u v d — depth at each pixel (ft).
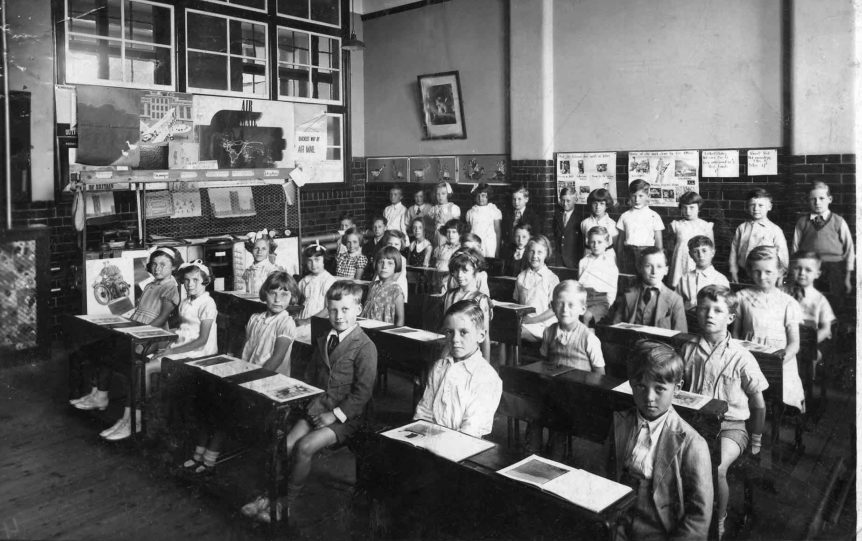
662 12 19.58
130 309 18.19
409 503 7.55
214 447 10.62
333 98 27.25
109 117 19.62
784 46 17.60
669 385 7.19
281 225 24.62
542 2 21.75
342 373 10.18
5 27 17.47
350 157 27.84
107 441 11.82
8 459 11.08
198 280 13.21
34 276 15.84
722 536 8.66
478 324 9.08
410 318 15.97
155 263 14.53
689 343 10.46
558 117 22.12
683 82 19.36
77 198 18.07
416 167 26.89
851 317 15.05
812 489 10.18
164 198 21.31
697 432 7.50
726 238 18.71
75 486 10.20
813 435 11.91
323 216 26.84
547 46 21.95
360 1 27.78
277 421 9.04
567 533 6.26
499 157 24.32
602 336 12.36
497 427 12.48
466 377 8.98
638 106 20.27
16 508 9.43
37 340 15.85
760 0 17.93
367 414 10.39
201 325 13.07
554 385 9.62
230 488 10.11
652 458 7.23
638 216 19.60
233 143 23.04
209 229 22.49
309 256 17.02
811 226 16.40
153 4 21.03
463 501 7.02
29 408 13.19
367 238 24.75
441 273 19.60
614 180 20.95
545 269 16.42
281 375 10.12
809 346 12.84
